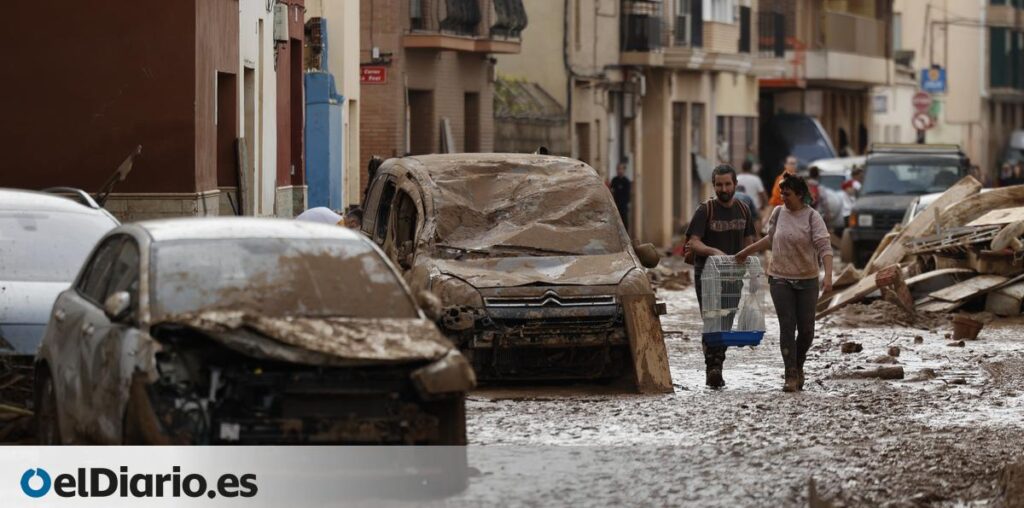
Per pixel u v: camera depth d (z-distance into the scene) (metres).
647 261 36.09
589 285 33.69
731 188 35.78
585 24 101.94
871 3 152.12
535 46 99.38
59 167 46.06
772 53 128.12
